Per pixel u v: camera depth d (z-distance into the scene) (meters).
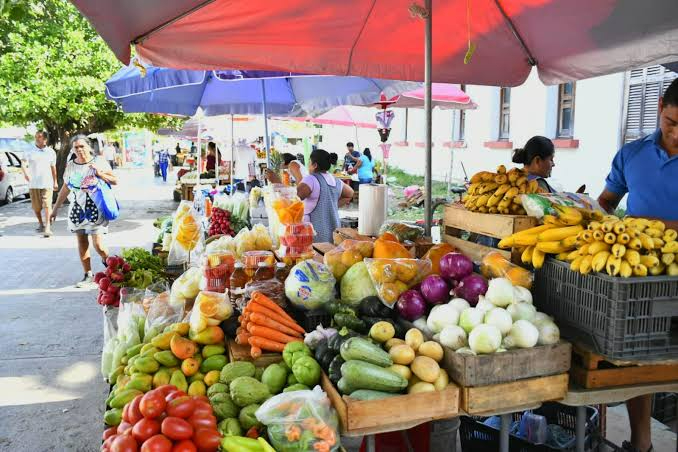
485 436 2.96
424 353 2.19
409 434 2.76
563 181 9.71
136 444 1.85
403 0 3.72
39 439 3.66
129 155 47.31
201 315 2.55
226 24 3.58
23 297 6.80
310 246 3.35
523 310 2.25
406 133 19.20
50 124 16.14
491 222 2.84
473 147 13.30
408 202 11.35
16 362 4.85
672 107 2.72
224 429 2.13
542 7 3.75
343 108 13.75
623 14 3.48
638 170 3.10
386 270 2.57
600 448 2.98
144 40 3.24
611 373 2.26
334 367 2.17
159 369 2.48
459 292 2.40
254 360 2.43
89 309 6.34
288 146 23.27
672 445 3.35
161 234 5.25
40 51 13.34
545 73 4.42
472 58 4.52
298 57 4.19
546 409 3.12
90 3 2.33
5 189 16.66
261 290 2.76
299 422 1.97
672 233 2.13
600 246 2.15
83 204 7.17
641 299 2.09
